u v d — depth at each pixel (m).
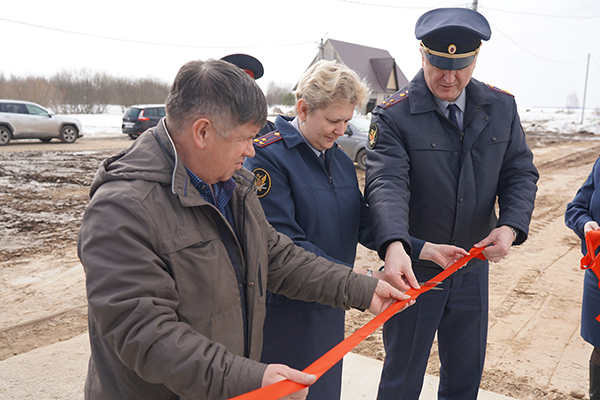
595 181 2.17
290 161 1.72
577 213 2.21
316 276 1.43
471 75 1.87
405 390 2.10
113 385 1.12
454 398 2.19
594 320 2.07
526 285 4.51
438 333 2.16
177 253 1.06
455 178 1.95
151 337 0.95
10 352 3.07
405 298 1.45
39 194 8.19
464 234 2.00
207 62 1.08
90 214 1.01
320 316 1.76
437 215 1.97
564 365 3.00
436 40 1.76
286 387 0.94
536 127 30.92
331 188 1.81
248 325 1.27
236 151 1.10
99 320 0.97
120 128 24.42
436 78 1.84
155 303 0.98
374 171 1.90
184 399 1.13
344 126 1.68
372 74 32.72
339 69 1.62
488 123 1.95
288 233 1.66
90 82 41.16
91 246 0.99
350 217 1.86
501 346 3.26
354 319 3.72
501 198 2.03
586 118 37.12
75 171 10.48
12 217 6.65
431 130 1.92
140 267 0.98
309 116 1.68
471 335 2.07
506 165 2.06
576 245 5.89
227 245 1.21
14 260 4.92
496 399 2.51
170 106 1.08
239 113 1.04
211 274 1.12
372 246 1.95
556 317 3.77
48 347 2.91
